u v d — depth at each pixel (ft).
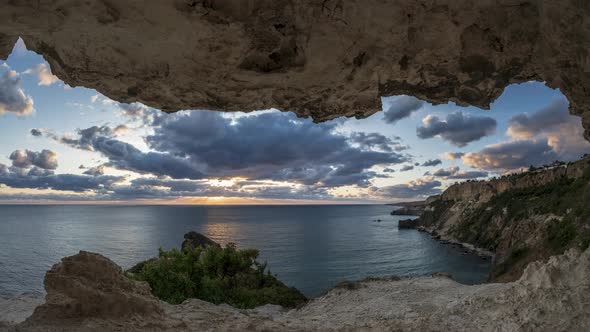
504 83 23.29
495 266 172.14
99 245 273.95
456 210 370.53
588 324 20.74
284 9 18.49
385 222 588.50
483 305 32.17
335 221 635.66
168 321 26.68
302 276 177.37
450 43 20.79
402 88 24.85
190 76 22.00
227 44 19.61
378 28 19.77
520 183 289.74
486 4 18.47
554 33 18.22
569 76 20.67
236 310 46.50
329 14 18.97
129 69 21.52
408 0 18.19
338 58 21.45
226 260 77.15
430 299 46.88
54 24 17.26
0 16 15.80
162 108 25.76
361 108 25.94
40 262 197.47
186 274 65.41
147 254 231.91
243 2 17.70
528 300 26.14
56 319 22.91
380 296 52.13
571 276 24.47
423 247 270.46
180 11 17.13
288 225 531.91
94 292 24.59
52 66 22.06
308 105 25.34
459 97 24.79
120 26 17.92
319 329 30.27
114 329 22.94
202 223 566.36
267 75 21.79
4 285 146.30
